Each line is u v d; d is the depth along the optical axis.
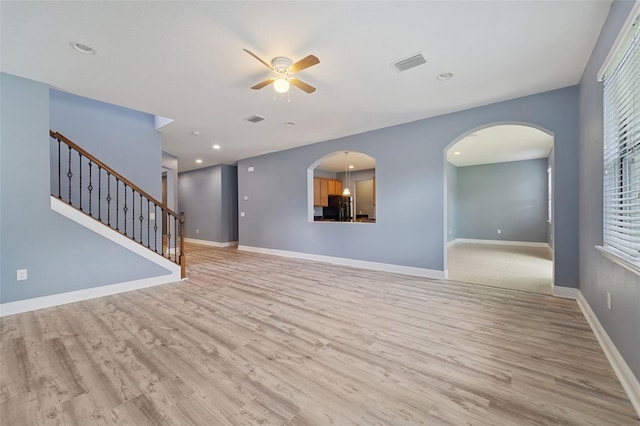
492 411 1.52
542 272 4.73
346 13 2.02
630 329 1.70
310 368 1.93
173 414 1.50
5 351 2.14
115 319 2.78
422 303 3.21
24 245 2.99
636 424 1.42
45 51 2.46
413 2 1.91
